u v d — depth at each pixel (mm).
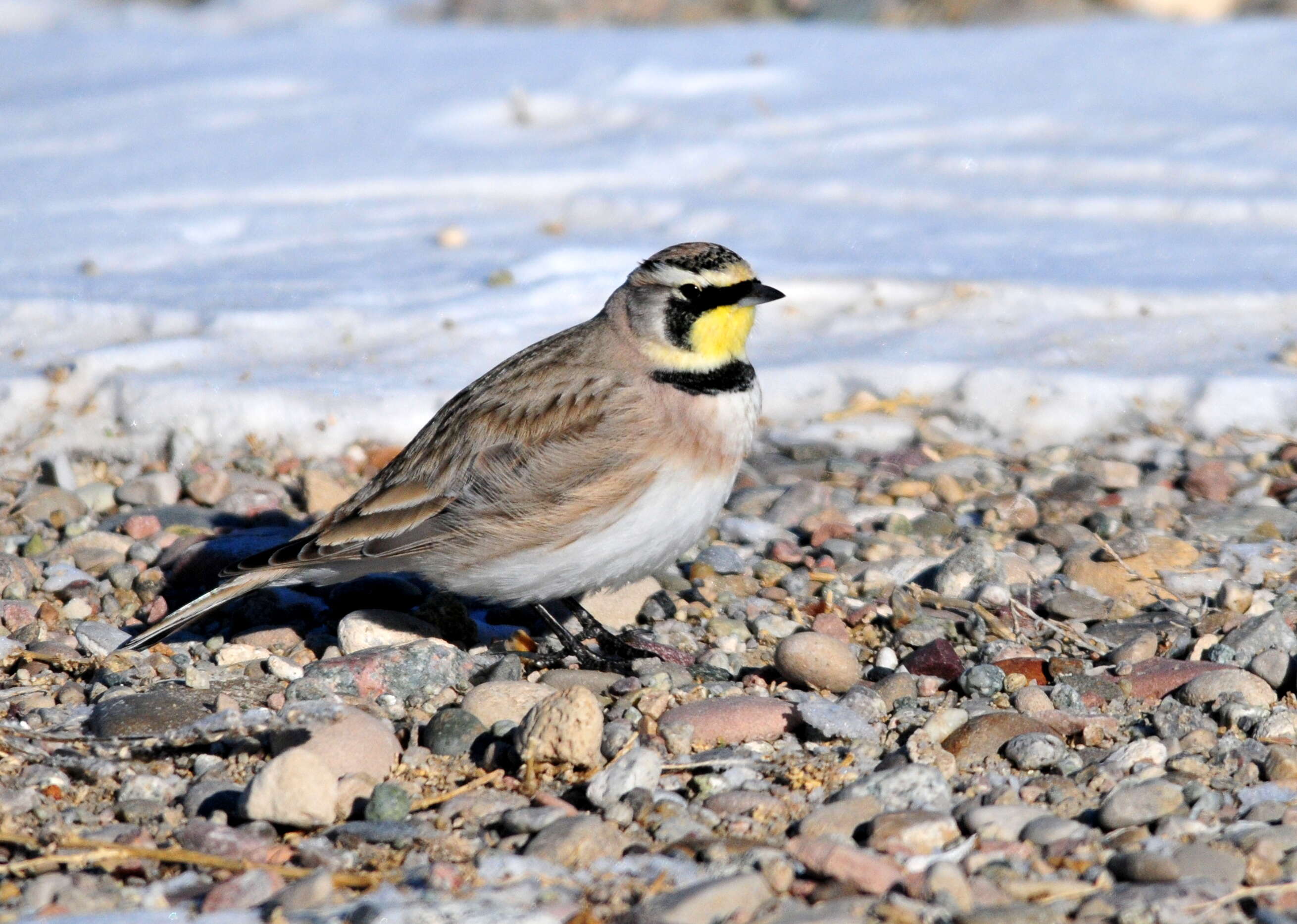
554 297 16609
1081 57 26188
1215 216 18828
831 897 7219
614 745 8852
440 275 17359
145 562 12117
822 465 13977
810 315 16562
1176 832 7750
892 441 14453
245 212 19641
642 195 20188
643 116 23734
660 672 9961
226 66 27688
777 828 8039
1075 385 14672
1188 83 24188
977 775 8609
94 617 11266
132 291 16609
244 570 9984
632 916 6977
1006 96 23938
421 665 9758
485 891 7281
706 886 7098
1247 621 10227
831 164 21156
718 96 24656
